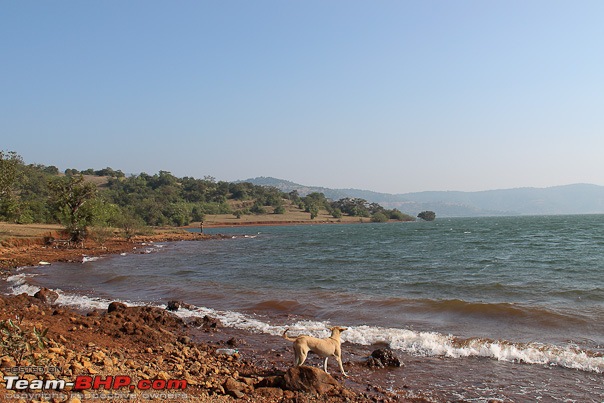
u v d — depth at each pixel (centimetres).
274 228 14612
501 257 3547
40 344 793
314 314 1603
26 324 1102
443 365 1048
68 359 841
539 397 857
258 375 951
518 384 924
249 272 2967
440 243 5525
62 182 5006
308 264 3456
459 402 839
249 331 1378
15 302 1581
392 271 2845
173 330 1369
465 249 4475
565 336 1241
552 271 2600
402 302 1720
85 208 4956
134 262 3716
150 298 1977
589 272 2509
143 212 13838
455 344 1184
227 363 1042
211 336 1315
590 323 1341
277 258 4056
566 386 909
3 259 3391
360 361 1075
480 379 955
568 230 7950
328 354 949
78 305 1759
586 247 4247
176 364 962
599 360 1034
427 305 1655
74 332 1152
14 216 6412
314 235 9156
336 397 830
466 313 1523
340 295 1955
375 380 952
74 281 2503
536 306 1581
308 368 864
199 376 895
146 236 7519
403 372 1004
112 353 983
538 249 4188
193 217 16325
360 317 1534
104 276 2703
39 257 3716
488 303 1612
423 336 1255
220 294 2061
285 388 848
